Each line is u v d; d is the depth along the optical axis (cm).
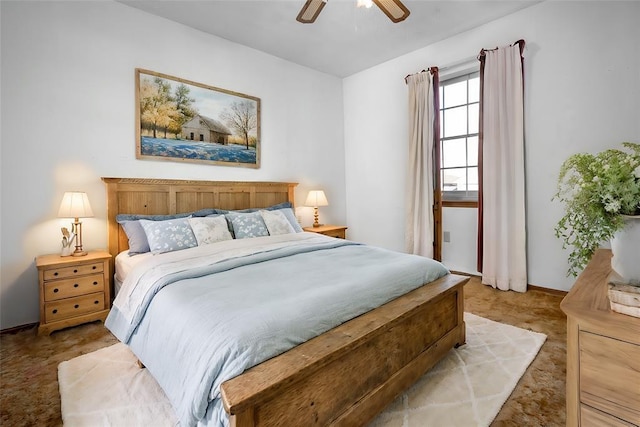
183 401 105
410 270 182
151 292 159
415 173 380
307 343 114
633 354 75
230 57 346
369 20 309
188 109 315
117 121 276
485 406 144
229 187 340
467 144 362
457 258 365
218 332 110
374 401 130
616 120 253
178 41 309
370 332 123
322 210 449
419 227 379
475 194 356
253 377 94
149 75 291
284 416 99
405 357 151
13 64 230
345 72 449
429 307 168
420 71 378
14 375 174
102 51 267
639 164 86
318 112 439
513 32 303
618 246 92
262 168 377
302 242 262
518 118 295
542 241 295
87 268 236
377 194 438
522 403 146
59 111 248
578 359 85
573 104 272
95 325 239
